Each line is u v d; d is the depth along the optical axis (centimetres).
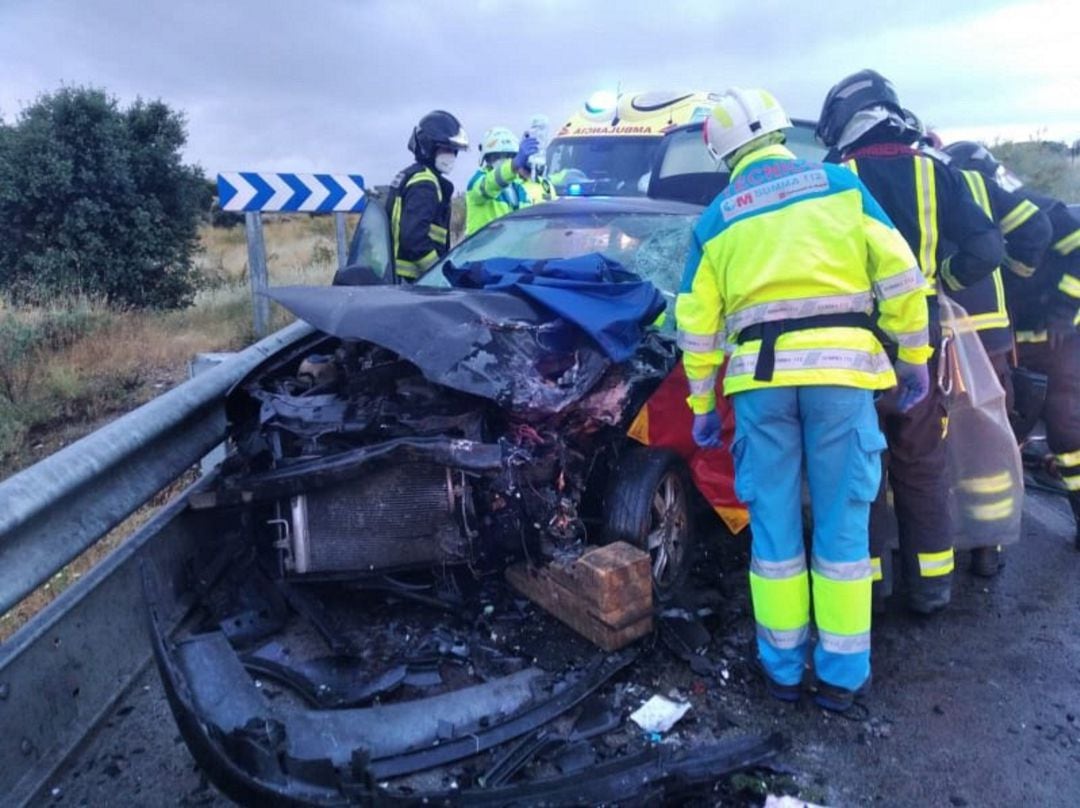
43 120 1261
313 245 2000
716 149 299
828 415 281
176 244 1361
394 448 302
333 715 274
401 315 319
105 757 273
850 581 289
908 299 281
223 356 473
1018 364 439
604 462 359
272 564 353
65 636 279
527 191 743
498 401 302
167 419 344
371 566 325
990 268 338
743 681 313
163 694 305
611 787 242
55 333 832
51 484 268
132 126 1340
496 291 363
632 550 326
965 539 378
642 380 352
